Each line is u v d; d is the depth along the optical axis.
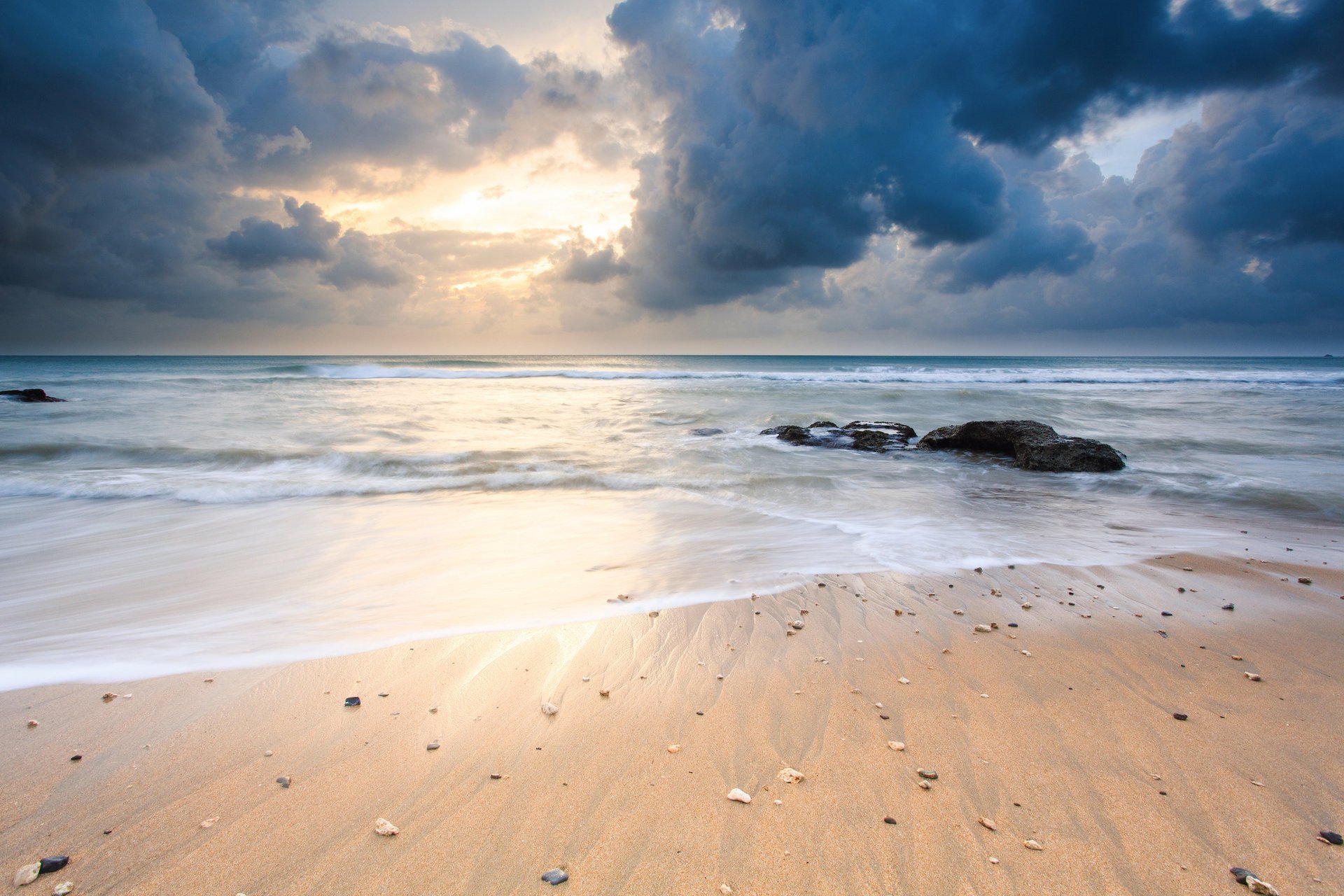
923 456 12.94
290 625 4.36
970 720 3.10
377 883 2.10
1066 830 2.34
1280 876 2.13
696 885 2.09
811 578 5.34
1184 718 3.13
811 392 27.47
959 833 2.33
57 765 2.75
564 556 6.08
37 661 3.80
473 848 2.25
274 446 13.30
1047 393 28.31
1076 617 4.50
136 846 2.26
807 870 2.15
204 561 6.03
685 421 18.73
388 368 45.19
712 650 3.88
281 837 2.30
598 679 3.51
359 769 2.71
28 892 2.04
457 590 5.10
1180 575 5.50
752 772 2.68
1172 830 2.35
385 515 7.82
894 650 3.90
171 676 3.58
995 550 6.27
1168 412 20.98
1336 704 3.29
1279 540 6.80
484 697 3.32
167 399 23.05
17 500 8.55
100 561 6.05
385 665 3.70
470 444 14.02
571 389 29.42
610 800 2.50
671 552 6.23
